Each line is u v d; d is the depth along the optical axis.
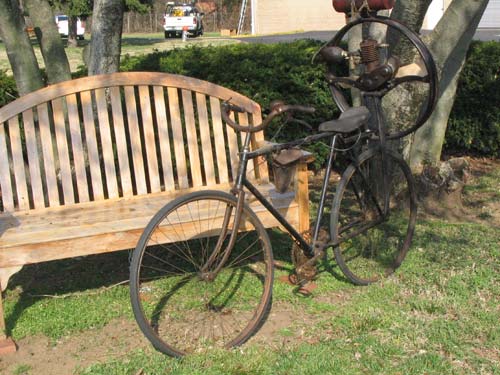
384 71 3.81
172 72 6.51
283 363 3.11
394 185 4.96
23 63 4.86
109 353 3.30
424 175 5.43
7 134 5.32
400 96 4.77
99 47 5.00
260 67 6.50
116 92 4.14
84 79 4.05
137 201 4.05
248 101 4.34
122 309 3.76
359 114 3.70
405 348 3.24
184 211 3.69
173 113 4.26
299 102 6.51
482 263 4.27
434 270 4.17
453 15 4.74
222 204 3.81
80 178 4.06
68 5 24.00
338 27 34.00
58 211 3.91
